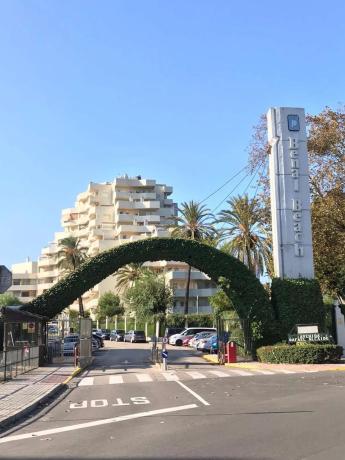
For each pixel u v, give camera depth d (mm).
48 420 11992
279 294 32781
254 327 32500
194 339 51812
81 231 124250
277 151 34562
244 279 33375
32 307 32875
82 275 33656
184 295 83562
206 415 12016
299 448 8320
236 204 48875
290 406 13109
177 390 17609
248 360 32188
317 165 40469
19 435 10172
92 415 12523
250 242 48188
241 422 10898
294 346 29281
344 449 8188
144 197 117438
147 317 65875
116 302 94625
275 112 35031
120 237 107750
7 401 14586
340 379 20359
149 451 8391
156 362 32031
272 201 34562
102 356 40938
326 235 38625
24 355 25438
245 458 7699
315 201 40031
